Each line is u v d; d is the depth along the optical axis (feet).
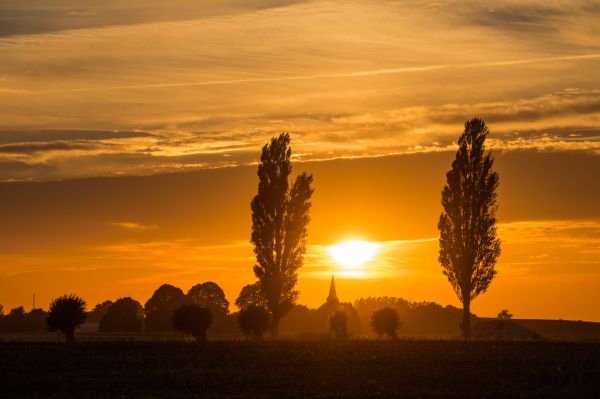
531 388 234.58
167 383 241.35
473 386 236.22
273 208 418.72
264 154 426.10
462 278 407.85
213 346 320.09
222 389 231.91
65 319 347.77
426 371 261.85
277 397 217.97
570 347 326.44
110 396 220.64
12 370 262.26
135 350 307.58
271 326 409.90
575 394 225.15
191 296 609.42
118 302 607.78
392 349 313.73
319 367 270.46
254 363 278.67
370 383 239.91
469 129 419.95
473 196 412.77
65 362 278.26
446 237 414.00
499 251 409.90
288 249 416.87
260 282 414.82
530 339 385.70
